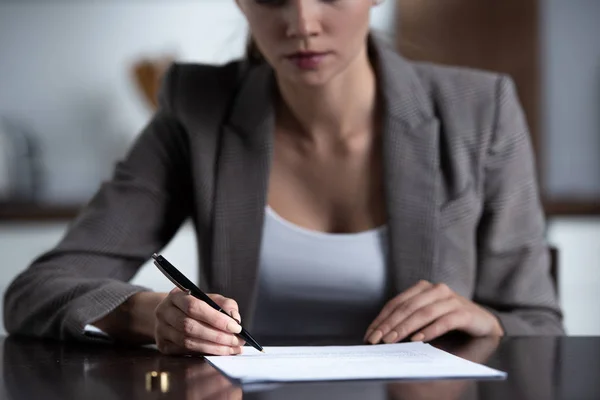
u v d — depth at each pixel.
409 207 1.65
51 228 3.69
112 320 1.44
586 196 3.76
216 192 1.69
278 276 1.69
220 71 1.82
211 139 1.72
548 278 1.78
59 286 1.52
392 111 1.68
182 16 4.09
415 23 3.69
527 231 1.76
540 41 3.72
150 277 3.61
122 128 4.11
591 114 3.99
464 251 1.69
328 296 1.69
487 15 3.69
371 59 1.78
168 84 1.80
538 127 3.73
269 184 1.72
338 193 1.72
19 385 1.08
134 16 4.10
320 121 1.69
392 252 1.65
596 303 3.62
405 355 1.24
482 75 1.79
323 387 1.03
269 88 1.73
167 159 1.78
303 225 1.71
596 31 3.98
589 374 1.12
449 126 1.71
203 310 1.26
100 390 1.04
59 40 4.11
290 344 1.40
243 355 1.26
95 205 1.74
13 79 4.10
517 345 1.37
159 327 1.31
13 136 4.01
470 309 1.45
